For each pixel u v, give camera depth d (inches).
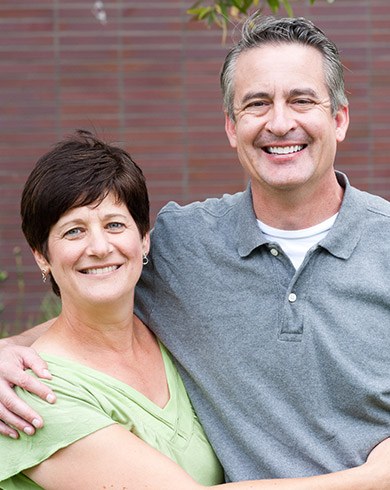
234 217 157.0
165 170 318.7
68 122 317.7
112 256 143.3
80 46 317.7
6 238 317.7
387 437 146.5
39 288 318.7
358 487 138.5
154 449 138.1
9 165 317.7
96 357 147.9
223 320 151.2
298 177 148.2
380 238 151.3
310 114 148.3
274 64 148.4
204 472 148.8
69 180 141.6
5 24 316.8
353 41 318.0
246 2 176.4
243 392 149.3
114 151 146.9
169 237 158.7
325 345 145.5
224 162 318.7
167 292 156.6
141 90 318.0
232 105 155.2
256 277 150.7
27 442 137.3
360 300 147.7
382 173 319.9
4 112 317.7
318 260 149.8
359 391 144.8
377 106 319.0
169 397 152.1
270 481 138.2
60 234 142.9
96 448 135.6
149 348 155.8
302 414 147.4
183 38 317.7
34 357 142.9
